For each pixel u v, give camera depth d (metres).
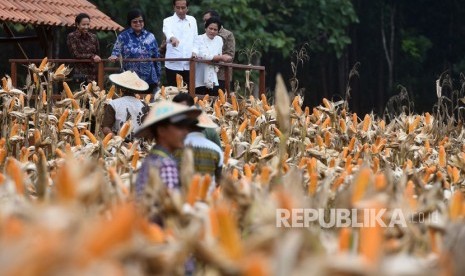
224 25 51.94
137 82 21.17
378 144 20.55
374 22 66.62
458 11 68.19
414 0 67.94
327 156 18.84
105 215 8.49
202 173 13.67
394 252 8.23
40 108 21.72
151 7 51.16
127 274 5.94
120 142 17.36
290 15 55.31
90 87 23.92
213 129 16.08
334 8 57.97
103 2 50.81
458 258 7.41
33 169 14.39
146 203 8.70
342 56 64.75
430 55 68.62
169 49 28.92
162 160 10.88
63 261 5.22
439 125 25.00
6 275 5.07
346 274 5.64
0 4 34.09
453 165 17.34
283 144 9.09
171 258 6.65
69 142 21.16
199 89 29.30
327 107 23.95
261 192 8.58
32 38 36.09
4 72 53.81
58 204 6.07
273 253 6.30
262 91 30.66
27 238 5.67
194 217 8.22
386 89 67.19
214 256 6.61
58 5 36.38
